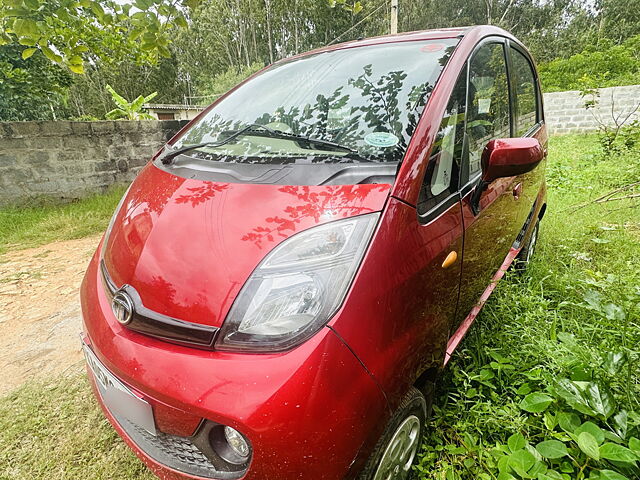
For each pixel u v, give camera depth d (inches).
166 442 44.4
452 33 72.1
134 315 44.1
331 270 40.8
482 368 67.2
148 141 248.5
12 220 189.5
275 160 55.6
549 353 62.3
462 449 55.2
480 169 69.5
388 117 58.2
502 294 84.9
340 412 37.9
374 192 45.7
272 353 38.3
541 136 107.7
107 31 132.1
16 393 78.3
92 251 155.8
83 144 222.4
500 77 82.0
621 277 79.1
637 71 569.0
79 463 62.9
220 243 44.1
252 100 77.4
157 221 50.6
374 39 79.5
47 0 66.7
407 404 47.7
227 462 41.1
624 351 55.5
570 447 54.2
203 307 40.8
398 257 44.2
